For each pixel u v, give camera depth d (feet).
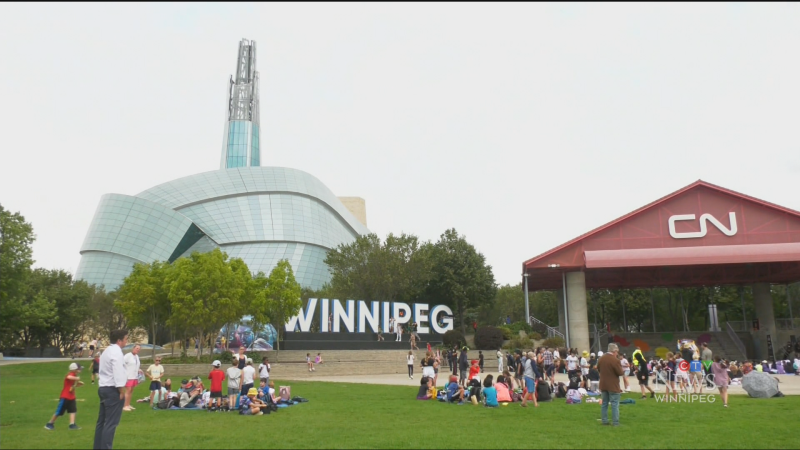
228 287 143.95
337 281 248.73
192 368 132.36
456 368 134.82
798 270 184.55
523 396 73.61
